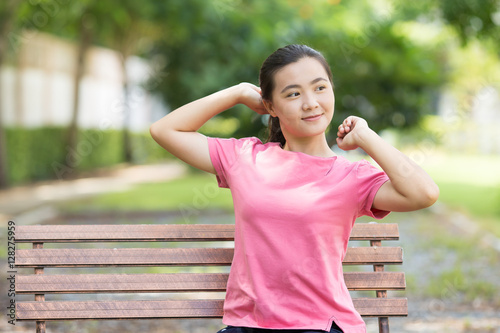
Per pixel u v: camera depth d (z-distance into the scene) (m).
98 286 3.39
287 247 3.04
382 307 3.40
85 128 27.16
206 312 3.40
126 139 32.28
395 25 16.81
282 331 3.01
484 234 11.84
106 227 3.43
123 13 17.80
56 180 23.22
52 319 3.36
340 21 15.72
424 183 2.93
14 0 17.27
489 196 18.16
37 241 3.39
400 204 2.99
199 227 3.47
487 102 37.53
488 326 6.15
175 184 22.25
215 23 15.55
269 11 15.25
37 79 23.23
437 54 22.39
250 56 15.28
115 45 26.47
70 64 26.48
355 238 3.50
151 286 3.41
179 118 3.33
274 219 3.05
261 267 3.07
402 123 17.19
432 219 14.80
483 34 12.88
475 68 29.06
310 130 3.12
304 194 3.07
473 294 7.47
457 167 31.48
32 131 21.80
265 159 3.22
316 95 3.12
